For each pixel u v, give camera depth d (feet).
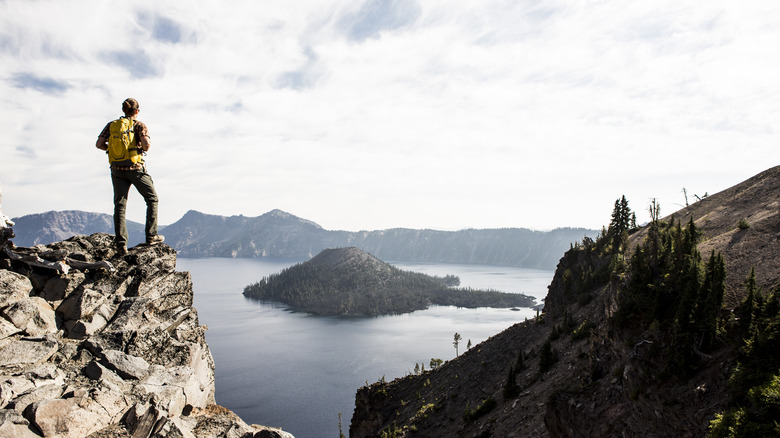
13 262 41.11
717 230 238.68
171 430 34.88
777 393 74.49
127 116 45.91
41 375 33.96
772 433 71.20
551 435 140.77
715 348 104.37
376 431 362.74
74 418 31.96
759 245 163.02
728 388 91.86
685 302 113.60
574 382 164.04
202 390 45.80
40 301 40.16
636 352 122.11
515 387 221.66
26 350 35.32
